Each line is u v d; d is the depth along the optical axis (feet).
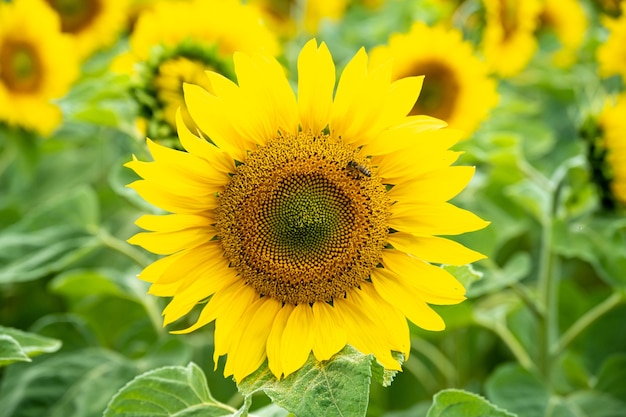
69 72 3.57
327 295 2.41
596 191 3.19
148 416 2.42
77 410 2.89
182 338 3.24
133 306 3.54
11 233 3.36
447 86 3.45
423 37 3.44
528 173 3.36
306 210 2.40
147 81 2.95
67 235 3.33
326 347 2.33
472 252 2.37
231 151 2.39
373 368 2.33
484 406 2.39
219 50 3.17
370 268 2.42
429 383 3.60
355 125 2.41
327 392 2.22
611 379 3.15
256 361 2.37
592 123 3.14
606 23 3.56
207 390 2.46
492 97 3.45
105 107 3.21
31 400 2.91
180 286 2.38
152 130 2.94
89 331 3.18
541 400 3.05
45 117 3.59
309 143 2.42
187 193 2.37
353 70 2.39
